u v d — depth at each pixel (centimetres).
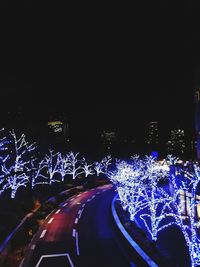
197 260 1338
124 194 2973
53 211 3219
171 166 2830
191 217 1437
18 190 3503
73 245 2034
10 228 2228
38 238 2214
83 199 3984
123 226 2397
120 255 1831
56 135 6700
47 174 4916
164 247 1973
